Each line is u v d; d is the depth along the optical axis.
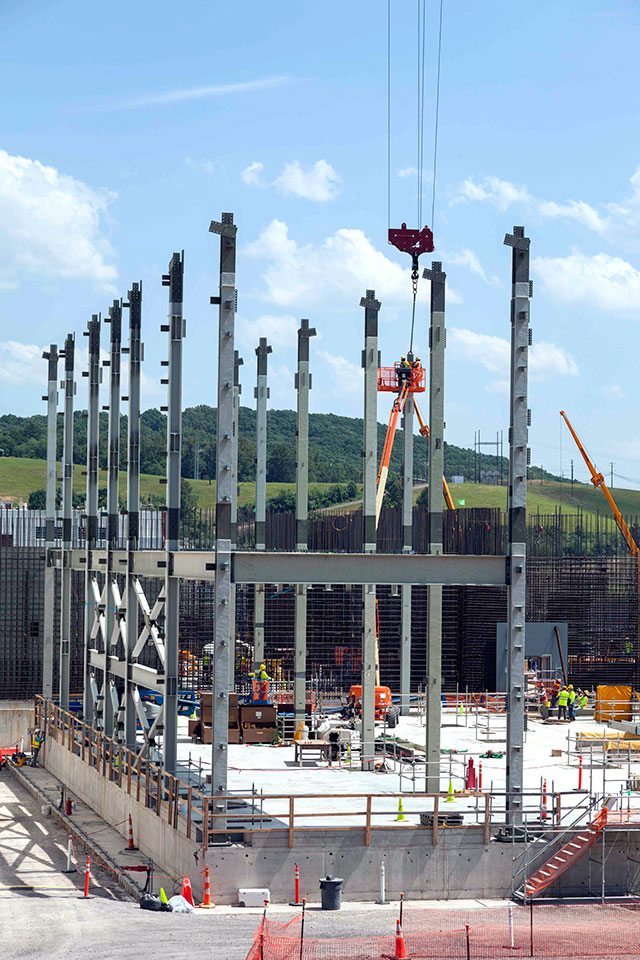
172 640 32.22
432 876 28.53
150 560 35.34
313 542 44.12
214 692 28.42
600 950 23.97
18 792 45.47
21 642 53.91
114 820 37.44
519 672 29.77
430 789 33.38
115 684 40.22
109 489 41.47
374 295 37.62
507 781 29.56
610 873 29.17
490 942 24.47
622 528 93.62
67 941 24.19
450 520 45.19
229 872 27.59
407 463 49.16
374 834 28.33
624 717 52.03
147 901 27.28
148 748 34.00
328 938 24.50
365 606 38.91
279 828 27.91
